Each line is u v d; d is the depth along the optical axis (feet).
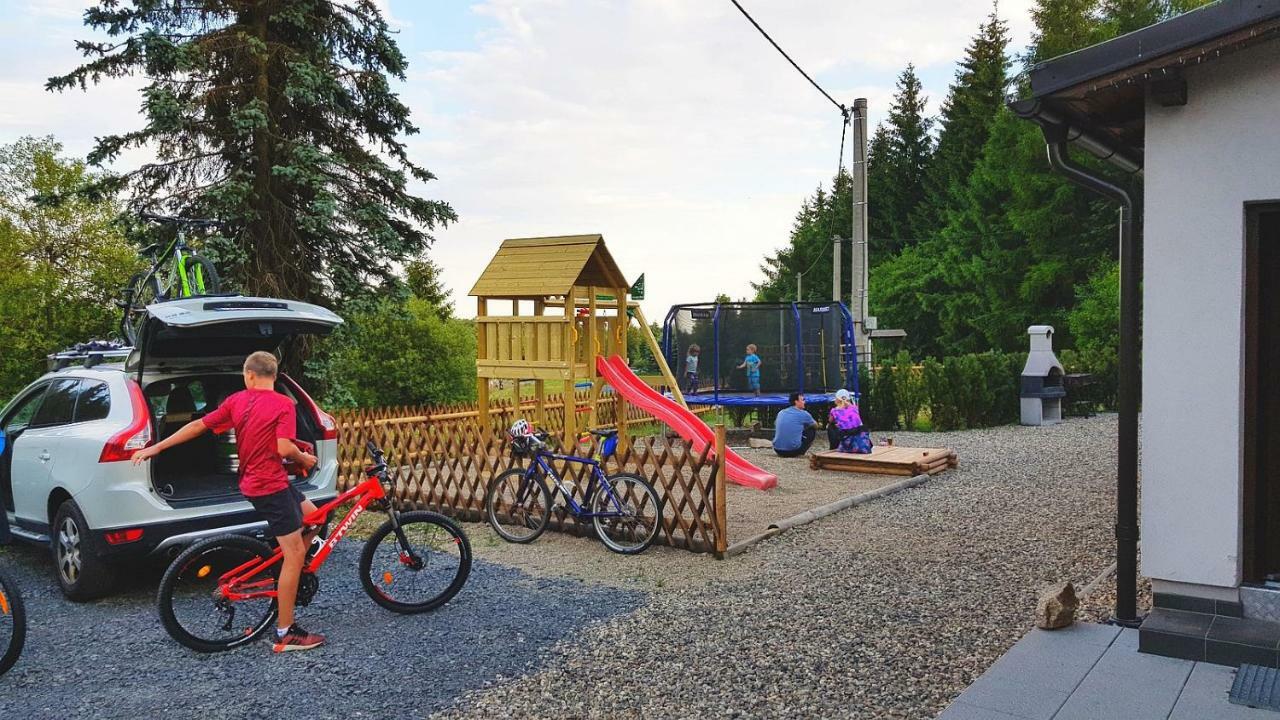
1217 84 14.67
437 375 85.76
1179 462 15.29
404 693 14.75
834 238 112.37
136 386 21.01
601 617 18.65
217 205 49.90
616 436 25.70
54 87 48.21
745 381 59.26
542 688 14.79
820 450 46.68
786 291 203.00
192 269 29.09
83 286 63.57
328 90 52.03
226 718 13.94
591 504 25.91
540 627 18.06
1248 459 15.08
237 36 50.31
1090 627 16.20
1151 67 14.43
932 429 58.49
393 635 17.79
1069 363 70.23
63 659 16.79
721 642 16.80
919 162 173.78
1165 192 15.20
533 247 39.75
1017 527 26.45
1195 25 13.79
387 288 57.11
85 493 19.97
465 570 19.79
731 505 31.14
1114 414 65.82
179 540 19.94
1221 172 14.73
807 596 19.76
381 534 19.10
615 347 41.98
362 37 56.03
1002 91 146.10
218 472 24.32
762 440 49.85
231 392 24.32
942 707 13.46
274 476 16.83
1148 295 15.43
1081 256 118.42
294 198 54.39
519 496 26.94
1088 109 16.63
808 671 15.14
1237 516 14.84
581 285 40.96
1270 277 15.24
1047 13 124.77
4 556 25.53
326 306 55.57
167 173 52.03
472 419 45.34
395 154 58.23
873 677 14.76
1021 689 13.46
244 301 20.83
